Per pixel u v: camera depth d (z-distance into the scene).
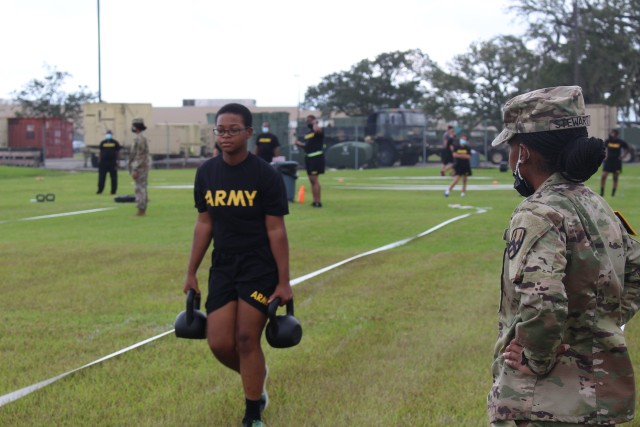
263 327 4.49
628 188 25.53
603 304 2.74
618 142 21.56
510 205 19.00
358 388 5.17
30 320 7.09
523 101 2.85
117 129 44.06
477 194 22.97
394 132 45.75
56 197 22.17
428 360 5.75
